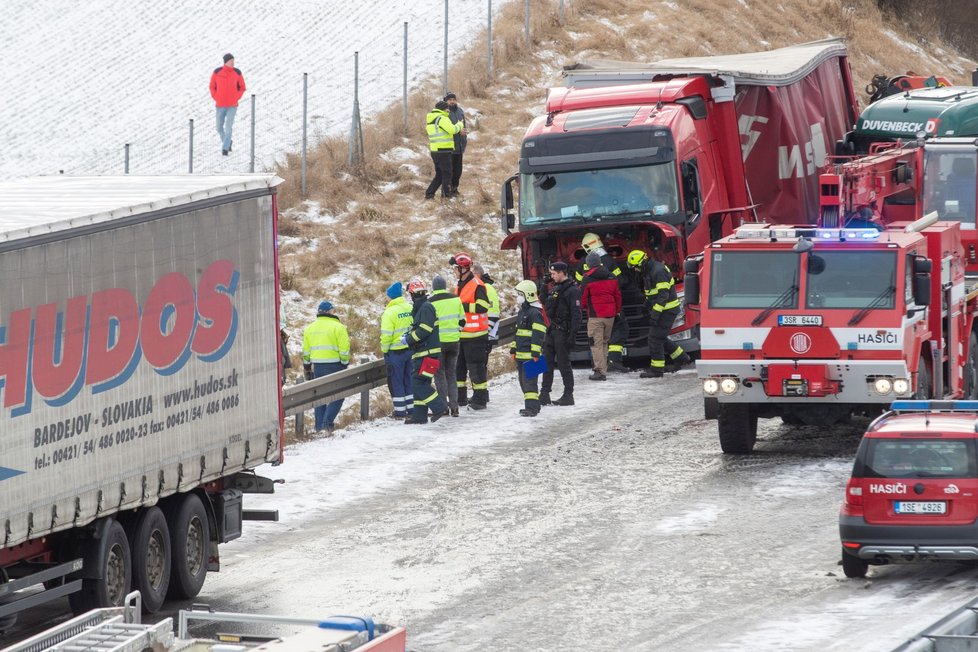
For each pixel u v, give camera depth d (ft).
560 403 220.64
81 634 83.35
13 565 117.29
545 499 167.63
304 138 329.52
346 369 210.18
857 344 175.42
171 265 128.98
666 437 197.88
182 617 87.71
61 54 453.99
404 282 294.46
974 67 533.96
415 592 133.18
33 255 111.24
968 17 565.12
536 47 436.35
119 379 121.39
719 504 162.30
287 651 78.79
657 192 236.43
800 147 275.80
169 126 390.63
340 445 198.29
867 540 129.08
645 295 240.32
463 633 119.85
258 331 143.54
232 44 459.32
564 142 238.48
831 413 183.01
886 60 490.08
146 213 125.49
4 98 416.87
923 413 140.46
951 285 197.88
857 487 129.90
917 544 127.85
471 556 145.18
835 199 216.54
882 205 228.02
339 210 326.24
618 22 454.81
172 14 487.20
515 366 256.52
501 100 402.52
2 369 107.55
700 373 180.65
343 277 293.64
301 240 307.37
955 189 231.30
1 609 109.19
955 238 200.54
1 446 107.45
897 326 174.29
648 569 138.10
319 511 166.40
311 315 277.23
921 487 127.95
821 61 295.07
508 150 371.97
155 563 128.98
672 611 124.26
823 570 136.15
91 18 485.15
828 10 510.58
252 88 418.72
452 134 332.39
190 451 131.54
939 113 278.67
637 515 158.92
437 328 209.97
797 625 118.32
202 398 133.49
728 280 180.55
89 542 120.88
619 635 117.80
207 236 134.72
